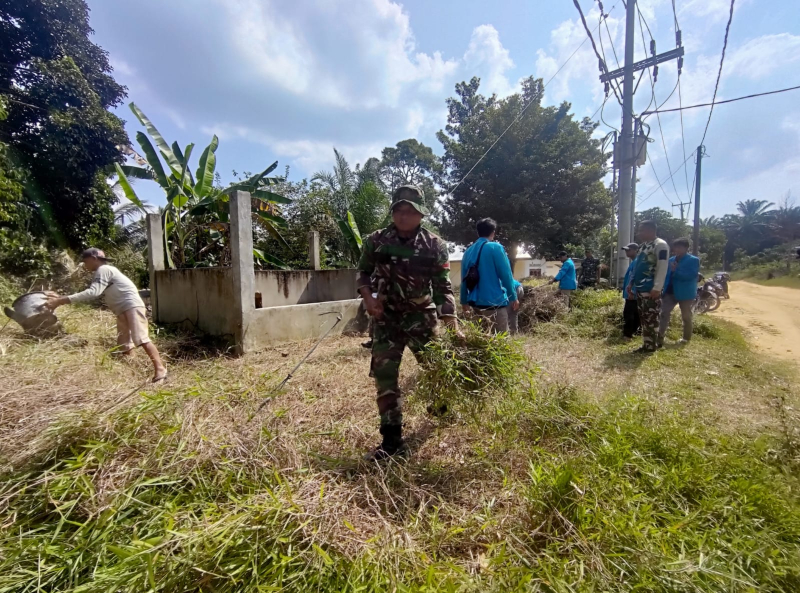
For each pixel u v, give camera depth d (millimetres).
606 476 1742
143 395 2008
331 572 1203
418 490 1771
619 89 9258
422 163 27062
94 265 3816
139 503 1441
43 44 9727
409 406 2562
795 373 4094
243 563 1193
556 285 8320
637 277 4914
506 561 1312
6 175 7867
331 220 11789
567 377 3391
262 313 5172
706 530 1451
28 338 4023
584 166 15531
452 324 2420
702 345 5332
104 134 9672
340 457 2062
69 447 1662
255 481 1627
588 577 1241
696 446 1999
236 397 2512
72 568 1197
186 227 9023
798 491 1767
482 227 3730
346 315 6438
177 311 6043
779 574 1260
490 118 15891
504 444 2146
